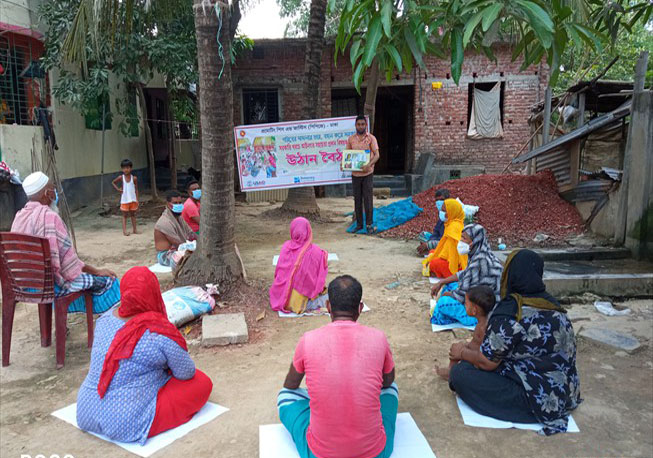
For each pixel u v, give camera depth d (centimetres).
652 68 1351
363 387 268
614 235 787
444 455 304
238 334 469
